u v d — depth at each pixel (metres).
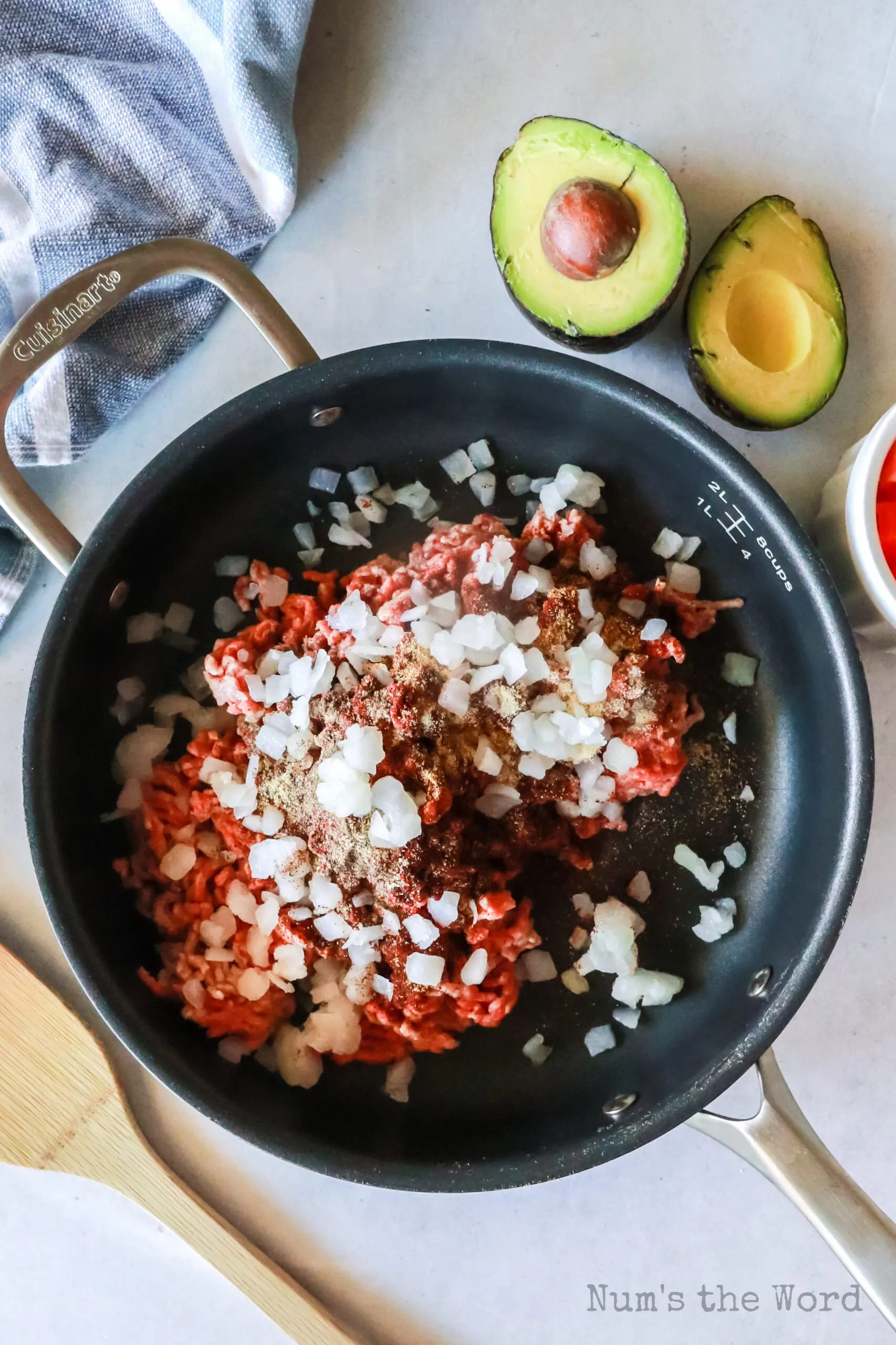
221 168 0.70
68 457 0.70
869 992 0.70
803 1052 0.70
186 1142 0.71
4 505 0.61
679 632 0.68
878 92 0.70
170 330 0.70
